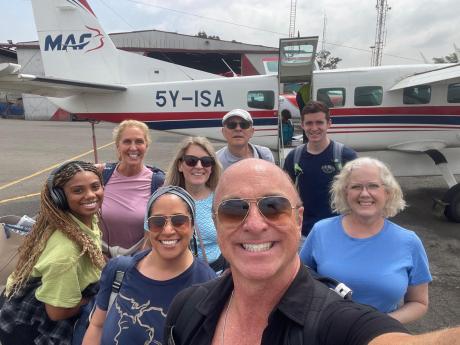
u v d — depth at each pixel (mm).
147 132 2900
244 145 3277
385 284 1776
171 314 1203
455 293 3629
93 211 1957
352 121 7359
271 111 7977
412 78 6945
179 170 2592
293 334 897
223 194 1060
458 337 690
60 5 9500
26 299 1827
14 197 7418
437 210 6363
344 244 1923
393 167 7465
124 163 2797
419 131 7238
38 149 13953
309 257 2088
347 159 2926
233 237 1020
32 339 1830
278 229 997
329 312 900
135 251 2688
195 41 33812
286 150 7770
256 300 1013
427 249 4777
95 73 9773
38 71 28594
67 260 1785
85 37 9656
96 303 1764
